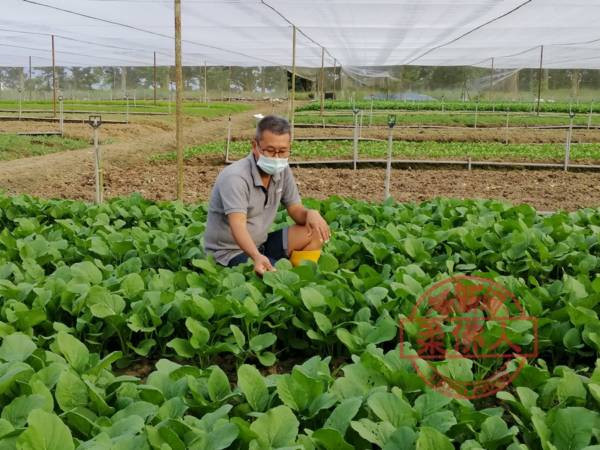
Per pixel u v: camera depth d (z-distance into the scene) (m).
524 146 21.55
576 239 6.38
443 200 8.30
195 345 4.15
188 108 41.00
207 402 3.29
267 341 4.30
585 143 22.89
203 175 15.66
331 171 16.27
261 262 5.26
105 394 3.37
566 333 4.29
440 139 24.23
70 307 4.66
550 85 50.03
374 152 18.89
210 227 5.96
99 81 52.72
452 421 3.02
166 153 20.42
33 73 50.84
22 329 4.34
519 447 2.86
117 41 25.34
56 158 17.77
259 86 61.38
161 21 18.55
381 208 7.95
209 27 20.20
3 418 2.92
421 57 35.44
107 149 20.06
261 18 17.94
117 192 13.24
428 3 15.05
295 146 20.02
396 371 3.45
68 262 6.16
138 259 5.58
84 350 3.65
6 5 15.57
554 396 3.41
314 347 4.66
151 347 4.64
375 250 5.88
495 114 36.66
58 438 2.61
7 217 7.98
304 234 6.16
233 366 4.59
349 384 3.32
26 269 5.29
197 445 2.80
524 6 15.41
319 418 3.25
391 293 4.88
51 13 16.86
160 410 3.08
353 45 27.17
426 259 5.86
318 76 58.91
